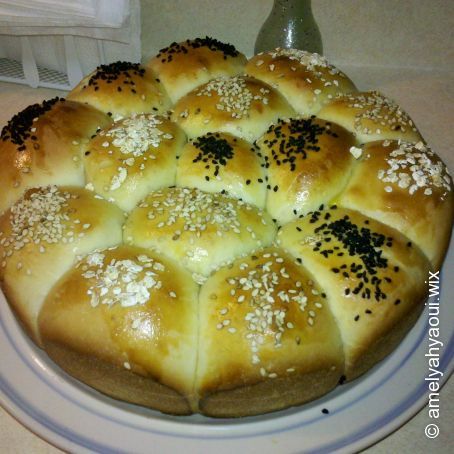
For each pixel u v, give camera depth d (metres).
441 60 0.52
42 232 0.28
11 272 0.28
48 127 0.32
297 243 0.28
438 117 0.47
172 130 0.33
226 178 0.30
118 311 0.25
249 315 0.25
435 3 0.49
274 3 0.47
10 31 0.47
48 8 0.45
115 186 0.30
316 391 0.26
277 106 0.35
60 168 0.31
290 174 0.30
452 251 0.33
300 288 0.26
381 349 0.27
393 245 0.28
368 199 0.29
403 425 0.26
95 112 0.35
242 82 0.35
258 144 0.33
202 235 0.27
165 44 0.56
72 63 0.51
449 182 0.31
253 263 0.27
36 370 0.27
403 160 0.30
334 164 0.31
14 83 0.52
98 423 0.25
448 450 0.26
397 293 0.26
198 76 0.38
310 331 0.25
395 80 0.51
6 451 0.26
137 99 0.36
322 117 0.35
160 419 0.26
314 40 0.47
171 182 0.32
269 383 0.25
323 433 0.25
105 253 0.27
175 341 0.25
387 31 0.51
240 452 0.25
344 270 0.26
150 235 0.28
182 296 0.26
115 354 0.24
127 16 0.48
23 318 0.28
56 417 0.26
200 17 0.53
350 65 0.54
